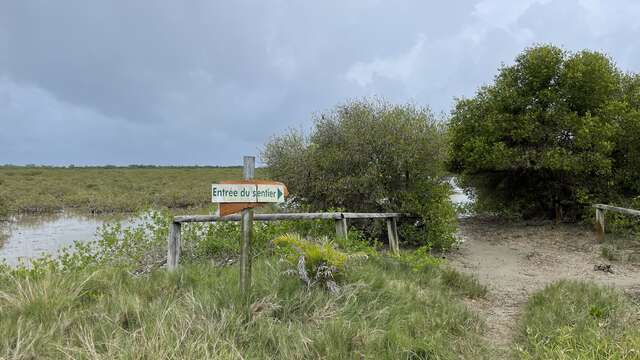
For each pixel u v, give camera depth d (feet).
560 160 38.17
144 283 18.49
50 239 47.39
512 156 39.68
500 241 37.91
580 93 39.68
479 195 50.16
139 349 12.32
